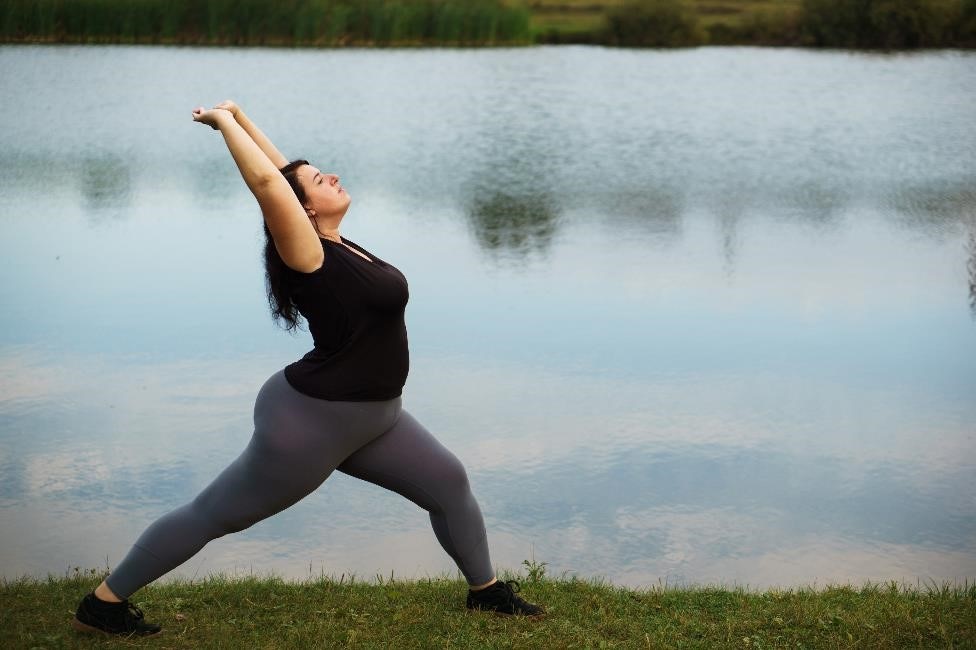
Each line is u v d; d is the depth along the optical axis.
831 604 4.97
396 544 6.29
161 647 4.39
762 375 9.34
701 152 21.91
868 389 8.98
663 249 14.25
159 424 8.09
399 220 15.81
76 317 10.85
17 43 37.25
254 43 38.31
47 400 8.58
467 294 11.95
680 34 41.66
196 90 28.08
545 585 5.25
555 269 13.10
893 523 6.59
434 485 4.52
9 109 25.42
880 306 11.54
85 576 5.51
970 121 25.39
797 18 42.41
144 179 18.55
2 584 5.38
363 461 4.46
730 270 13.12
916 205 17.17
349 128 23.70
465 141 22.70
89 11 37.75
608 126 24.84
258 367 9.40
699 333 10.56
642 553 6.20
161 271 12.69
